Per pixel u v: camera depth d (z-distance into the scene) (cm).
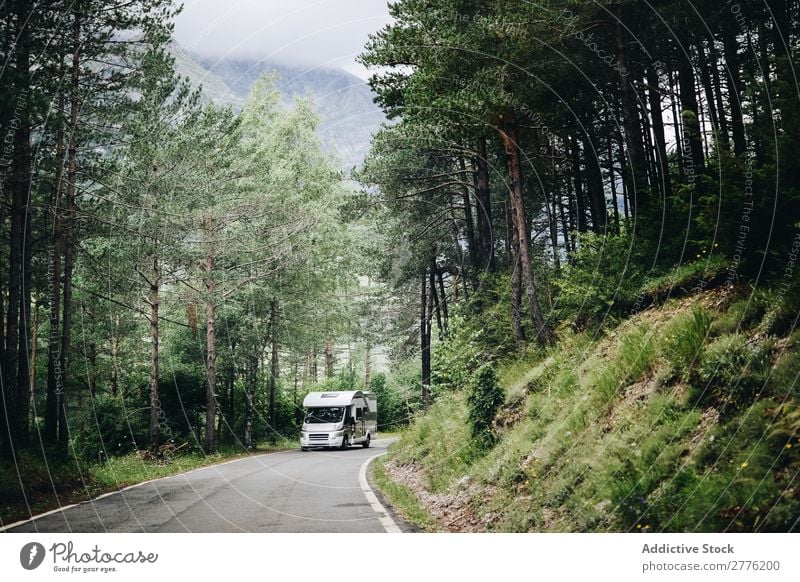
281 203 3119
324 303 3838
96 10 1694
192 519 911
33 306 3173
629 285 1291
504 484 902
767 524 499
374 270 3728
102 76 1817
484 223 2709
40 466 1357
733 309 817
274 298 3459
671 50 1959
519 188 1744
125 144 1953
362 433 3450
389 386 5341
